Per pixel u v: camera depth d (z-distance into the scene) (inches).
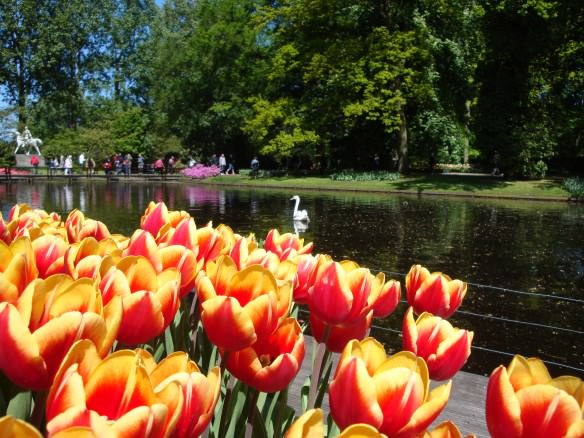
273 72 1406.3
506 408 36.3
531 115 1214.3
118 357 31.2
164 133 1891.0
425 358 48.7
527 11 1085.1
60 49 1964.8
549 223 671.1
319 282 50.1
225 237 83.9
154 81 1968.5
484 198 1027.9
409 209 820.6
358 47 1232.8
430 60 1266.0
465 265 416.5
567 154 1489.9
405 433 35.4
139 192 1144.2
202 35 1648.6
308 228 604.1
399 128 1307.8
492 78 1212.5
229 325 42.2
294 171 1592.0
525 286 351.6
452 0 1243.8
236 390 54.1
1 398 41.7
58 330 33.5
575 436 34.4
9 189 1203.2
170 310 46.9
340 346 55.1
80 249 61.2
